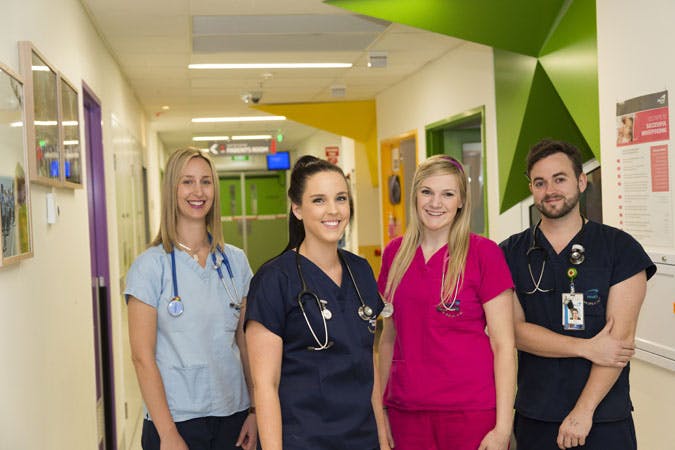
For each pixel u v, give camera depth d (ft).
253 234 57.36
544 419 7.77
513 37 14.52
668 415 10.04
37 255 8.55
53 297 9.35
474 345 7.54
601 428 7.59
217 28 17.26
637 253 7.61
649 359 10.36
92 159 15.35
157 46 18.60
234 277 7.93
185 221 7.65
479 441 7.41
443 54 21.18
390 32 18.24
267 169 56.75
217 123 37.65
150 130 37.04
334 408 6.18
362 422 6.30
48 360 8.79
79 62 13.09
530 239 8.11
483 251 7.54
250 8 15.51
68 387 9.98
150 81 23.93
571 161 7.75
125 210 19.63
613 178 11.27
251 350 6.20
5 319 6.98
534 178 7.89
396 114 26.89
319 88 27.07
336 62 21.95
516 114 16.14
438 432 7.52
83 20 13.97
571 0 13.44
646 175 10.28
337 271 6.51
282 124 39.14
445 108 21.35
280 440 6.02
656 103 9.98
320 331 6.19
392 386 7.90
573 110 13.46
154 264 7.43
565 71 13.69
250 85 25.68
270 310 6.15
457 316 7.50
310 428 6.12
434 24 14.42
